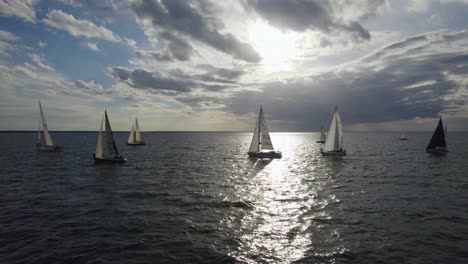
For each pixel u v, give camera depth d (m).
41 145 87.88
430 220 21.58
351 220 21.61
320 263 14.95
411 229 19.69
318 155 80.19
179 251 16.33
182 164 57.97
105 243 17.36
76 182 37.41
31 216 22.56
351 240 17.84
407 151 89.69
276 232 19.23
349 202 26.95
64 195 29.89
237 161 64.25
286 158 71.19
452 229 19.70
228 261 15.20
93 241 17.66
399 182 37.22
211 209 24.72
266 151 70.81
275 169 51.03
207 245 17.17
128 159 66.69
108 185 35.44
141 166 54.03
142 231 19.38
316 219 21.92
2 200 27.67
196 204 26.30
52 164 55.97
